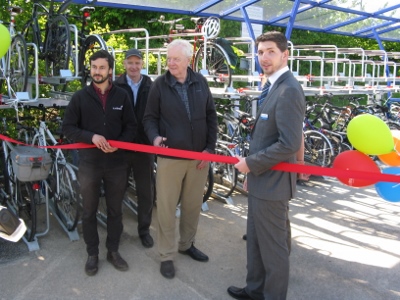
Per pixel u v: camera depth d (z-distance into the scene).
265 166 2.44
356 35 11.34
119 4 7.04
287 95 2.40
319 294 3.13
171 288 3.17
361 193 5.66
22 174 3.44
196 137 3.20
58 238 3.95
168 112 3.15
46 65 5.14
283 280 2.64
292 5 8.34
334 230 4.36
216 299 3.04
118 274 3.35
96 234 3.35
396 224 4.56
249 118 5.39
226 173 5.24
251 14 8.62
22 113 5.34
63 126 3.17
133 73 3.79
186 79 3.21
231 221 4.52
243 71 8.69
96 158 3.18
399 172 2.73
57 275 3.31
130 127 3.34
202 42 6.13
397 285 3.28
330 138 6.88
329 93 7.34
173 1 7.32
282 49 2.49
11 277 3.26
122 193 3.36
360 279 3.36
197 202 3.44
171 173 3.18
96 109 3.15
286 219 2.67
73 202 3.92
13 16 4.85
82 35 5.19
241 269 3.47
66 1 4.91
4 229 1.52
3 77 4.50
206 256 3.60
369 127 2.62
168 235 3.31
